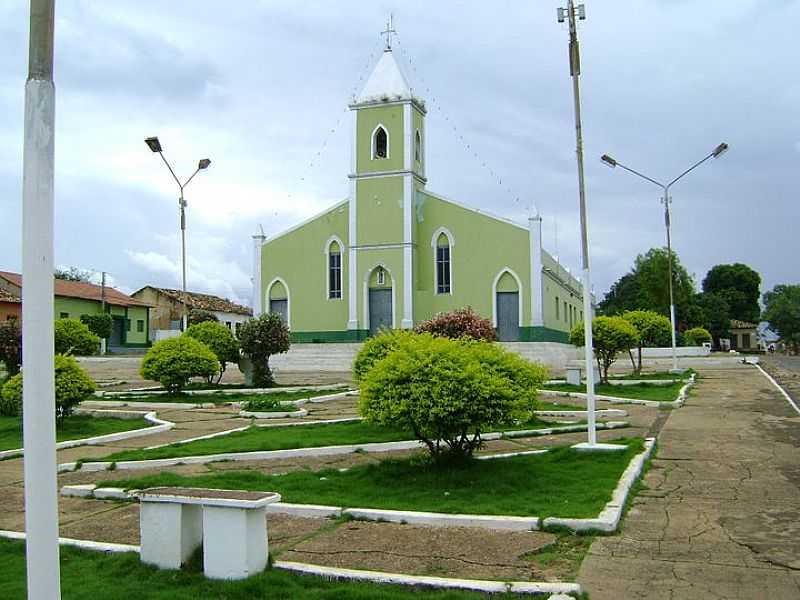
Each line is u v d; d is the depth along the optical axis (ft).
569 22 38.55
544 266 118.73
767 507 25.09
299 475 30.12
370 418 29.35
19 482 32.45
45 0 13.58
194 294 207.21
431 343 30.37
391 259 120.37
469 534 22.24
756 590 17.54
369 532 22.71
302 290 126.21
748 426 43.73
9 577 19.34
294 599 17.07
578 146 38.50
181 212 90.17
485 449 36.47
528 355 104.99
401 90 121.80
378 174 121.80
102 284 173.47
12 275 149.89
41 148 13.38
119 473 33.04
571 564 19.45
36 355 13.00
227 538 18.60
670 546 20.89
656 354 140.67
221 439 41.93
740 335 256.93
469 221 119.75
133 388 77.30
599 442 37.37
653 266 185.16
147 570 19.25
